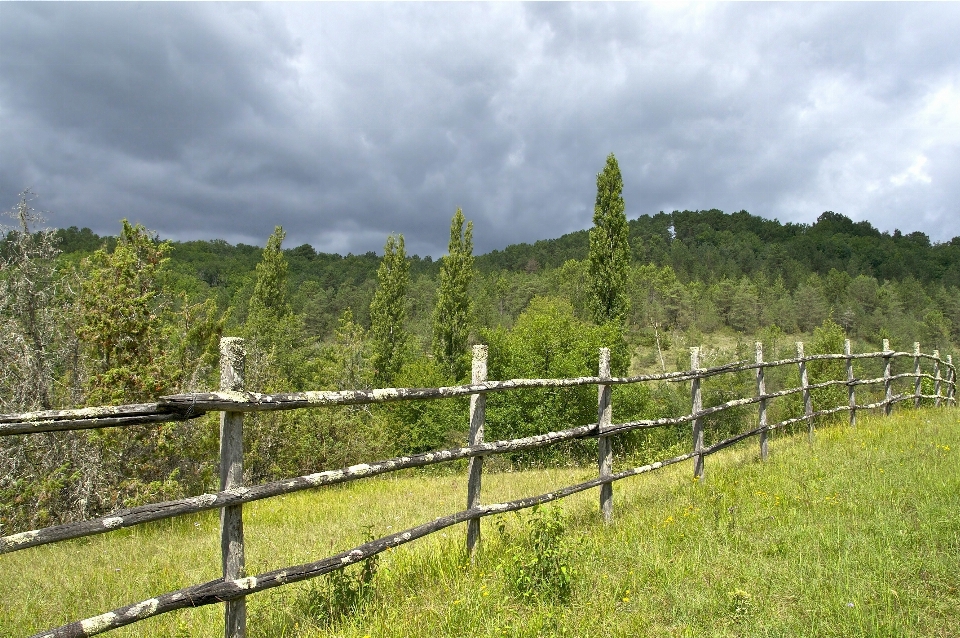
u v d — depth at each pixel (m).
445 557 4.69
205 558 5.89
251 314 50.94
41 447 9.74
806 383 10.02
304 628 3.65
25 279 10.48
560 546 4.31
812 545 4.73
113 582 5.23
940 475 6.45
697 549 4.73
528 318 41.31
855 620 3.50
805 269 155.50
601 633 3.55
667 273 121.25
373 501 9.59
